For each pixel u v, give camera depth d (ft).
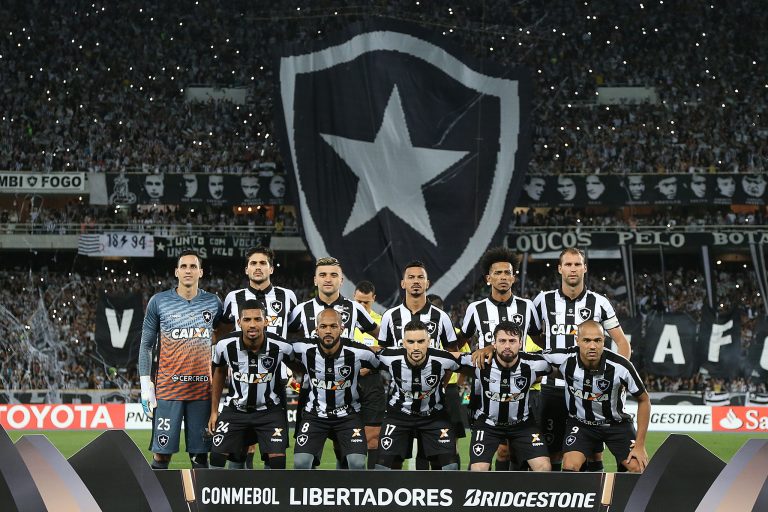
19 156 87.10
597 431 23.88
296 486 18.01
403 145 70.03
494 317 25.59
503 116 71.10
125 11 96.73
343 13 95.20
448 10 94.58
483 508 17.97
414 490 17.99
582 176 83.30
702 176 82.48
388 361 23.49
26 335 81.35
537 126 89.56
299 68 70.59
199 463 24.63
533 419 24.00
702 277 89.51
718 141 88.12
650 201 82.79
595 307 25.39
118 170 86.48
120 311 66.23
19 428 57.77
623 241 82.23
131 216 89.86
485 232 69.72
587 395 23.38
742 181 82.28
